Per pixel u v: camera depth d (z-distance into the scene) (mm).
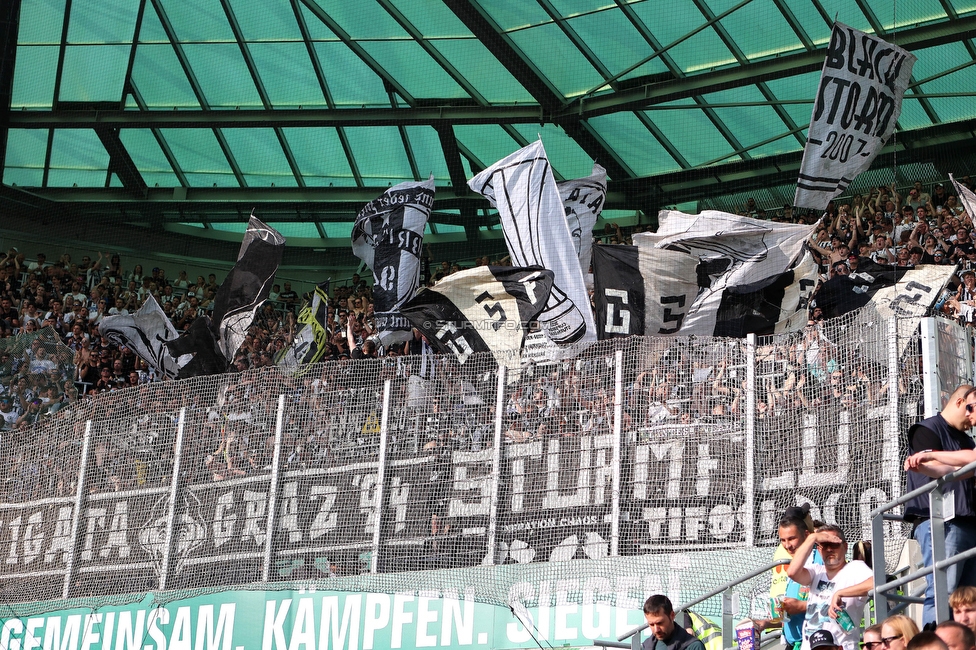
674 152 29391
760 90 26875
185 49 29953
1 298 28938
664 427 11852
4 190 32562
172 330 20219
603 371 12328
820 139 14438
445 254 32250
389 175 32812
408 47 28562
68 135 32375
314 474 13586
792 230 14102
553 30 26984
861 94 14578
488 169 14773
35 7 29297
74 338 27547
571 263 14039
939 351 10453
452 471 12875
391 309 17000
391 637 12727
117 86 31156
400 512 13031
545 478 12383
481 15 26750
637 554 11711
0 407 18641
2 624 15430
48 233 33031
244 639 13516
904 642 6590
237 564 13797
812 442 11047
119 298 30484
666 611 9156
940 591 6559
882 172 26312
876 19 24594
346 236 34312
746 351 11648
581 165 30656
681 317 14016
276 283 34094
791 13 24906
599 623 11727
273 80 30594
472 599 12453
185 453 14484
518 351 13734
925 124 26297
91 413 15484
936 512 6730
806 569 8883
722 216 14328
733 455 11453
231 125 31609
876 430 10602
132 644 14281
